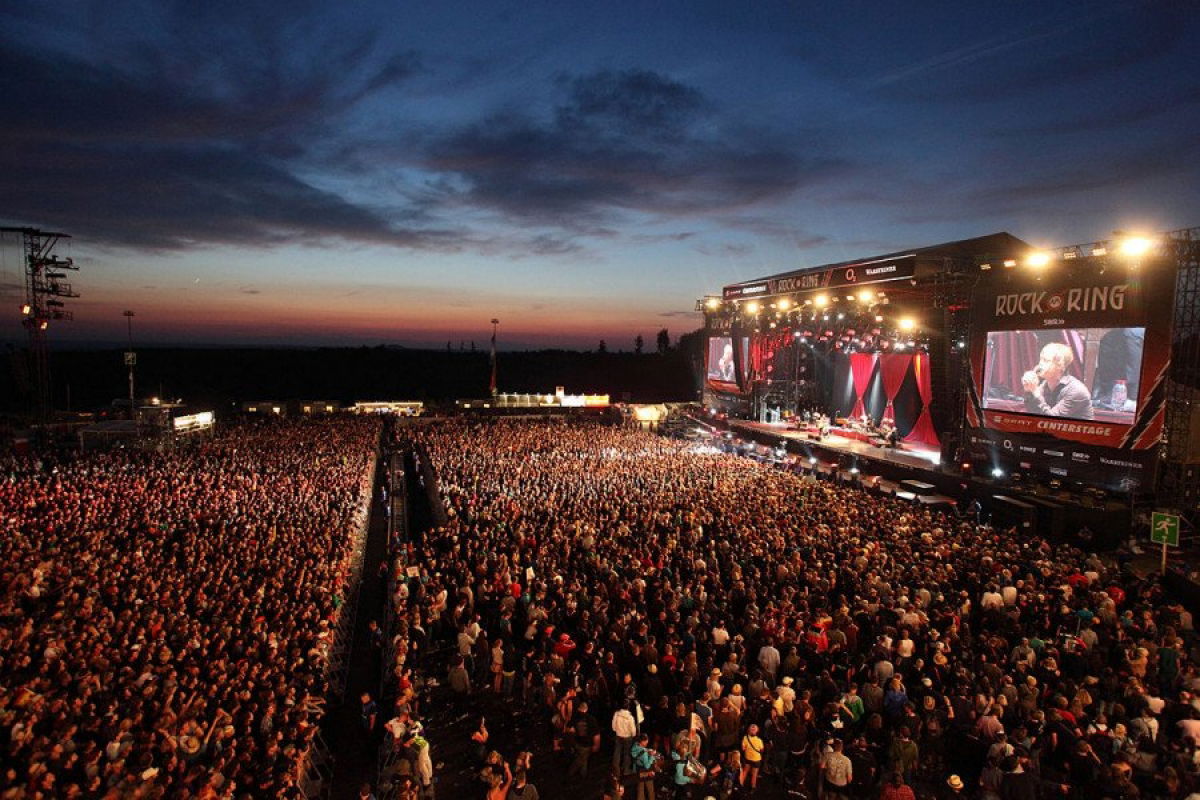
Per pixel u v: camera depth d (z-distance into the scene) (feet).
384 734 37.63
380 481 124.98
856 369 143.13
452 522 73.46
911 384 127.13
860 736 33.65
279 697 36.76
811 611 47.24
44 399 150.00
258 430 157.99
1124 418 77.41
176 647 41.22
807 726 34.35
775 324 155.84
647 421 187.01
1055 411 85.40
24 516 69.97
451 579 55.21
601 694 38.65
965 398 100.78
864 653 42.83
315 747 37.40
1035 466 88.17
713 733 35.96
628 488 89.35
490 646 46.88
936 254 117.39
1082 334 81.82
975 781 32.50
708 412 180.75
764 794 34.35
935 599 48.55
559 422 191.31
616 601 49.90
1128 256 75.66
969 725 33.73
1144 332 75.15
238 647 41.47
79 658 37.60
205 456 118.32
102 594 48.21
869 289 123.03
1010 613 45.39
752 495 82.43
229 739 32.04
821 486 91.66
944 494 96.78
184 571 55.57
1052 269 84.94
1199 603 55.67
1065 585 50.26
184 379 403.34
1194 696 34.17
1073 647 39.91
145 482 90.27
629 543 64.23
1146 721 32.60
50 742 29.58
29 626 40.29
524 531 67.56
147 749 28.99
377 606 62.95
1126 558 66.80
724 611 47.50
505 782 30.35
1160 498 77.82
